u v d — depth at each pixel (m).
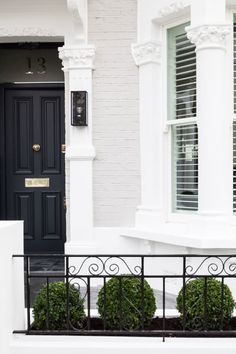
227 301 3.57
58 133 7.29
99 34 6.03
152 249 5.69
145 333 3.47
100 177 6.07
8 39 6.37
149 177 5.81
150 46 5.73
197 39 5.09
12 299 3.50
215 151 5.05
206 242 4.89
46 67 7.30
